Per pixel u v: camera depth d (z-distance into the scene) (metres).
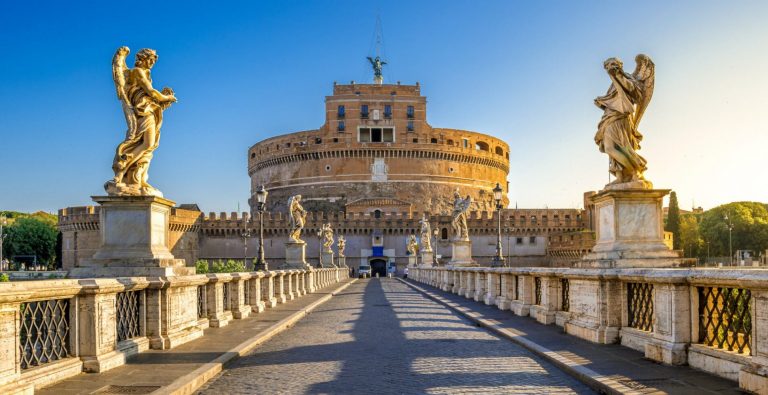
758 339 8.07
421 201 134.00
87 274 12.91
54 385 9.06
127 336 11.91
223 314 17.78
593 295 13.19
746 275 8.27
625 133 13.59
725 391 8.30
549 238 123.06
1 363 7.67
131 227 13.19
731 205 114.88
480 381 9.99
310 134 139.00
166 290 12.83
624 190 13.14
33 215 159.88
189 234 113.75
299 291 34.09
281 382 10.10
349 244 120.94
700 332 9.95
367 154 134.62
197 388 9.65
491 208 146.38
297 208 39.97
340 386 9.75
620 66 13.55
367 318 21.14
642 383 8.88
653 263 12.81
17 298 7.93
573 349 12.07
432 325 18.52
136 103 13.65
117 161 13.33
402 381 10.07
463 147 141.88
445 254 120.56
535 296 19.11
